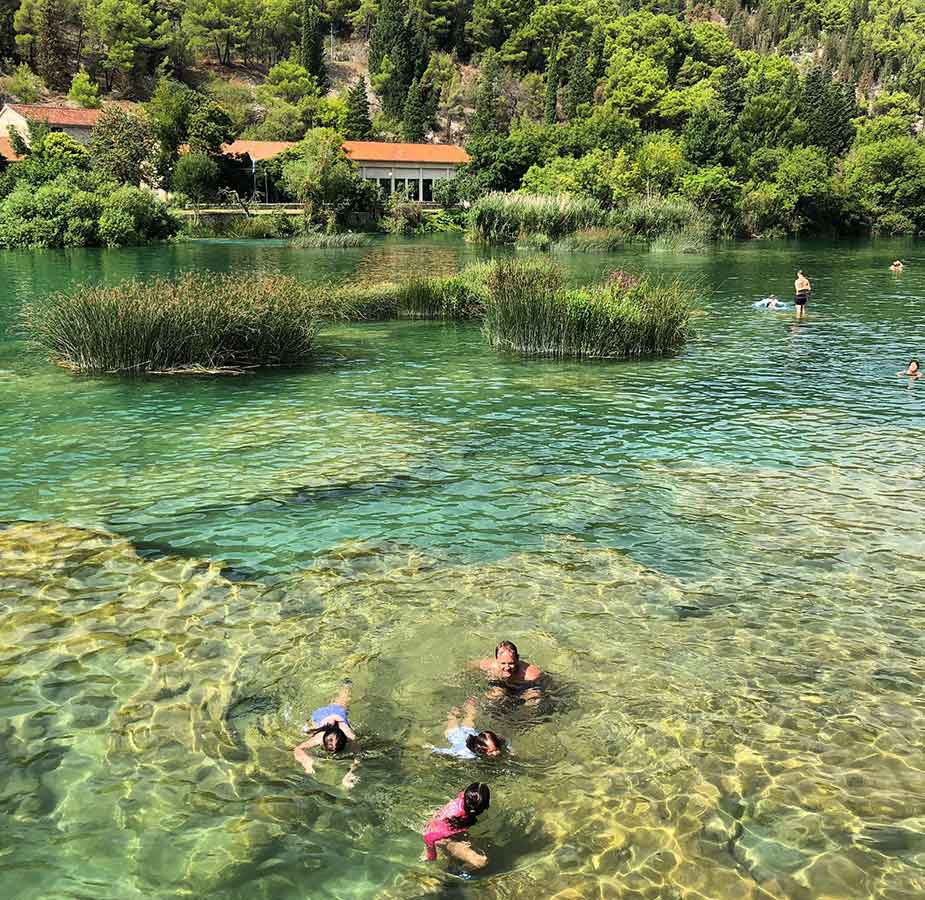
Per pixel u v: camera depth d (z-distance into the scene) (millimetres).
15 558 8219
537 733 5559
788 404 15000
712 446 12336
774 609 7367
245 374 17234
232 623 7016
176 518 9336
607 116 86625
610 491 10352
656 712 5805
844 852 4543
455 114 132500
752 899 4227
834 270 44156
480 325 24500
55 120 85750
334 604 7367
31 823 4727
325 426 13250
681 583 7863
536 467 11281
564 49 139125
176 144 75188
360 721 5664
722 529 9172
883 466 11398
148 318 16938
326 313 25172
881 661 6523
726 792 5008
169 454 11672
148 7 126750
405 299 25953
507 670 6125
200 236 64625
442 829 4645
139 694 5977
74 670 6270
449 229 79000
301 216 70688
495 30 151250
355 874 4398
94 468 11031
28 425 13062
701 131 78812
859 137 100875
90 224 53344
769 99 87938
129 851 4531
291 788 5031
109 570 8000
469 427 13289
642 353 20000
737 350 20750
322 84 131750
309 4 145375
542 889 4289
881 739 5531
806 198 77875
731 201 71812
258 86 128125
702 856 4512
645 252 54062
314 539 8820
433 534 8992
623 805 4895
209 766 5219
